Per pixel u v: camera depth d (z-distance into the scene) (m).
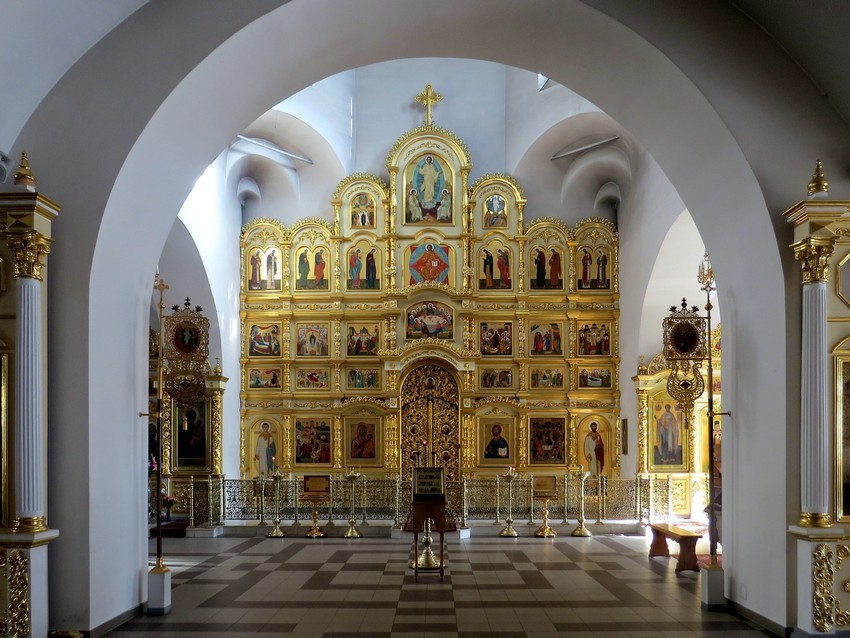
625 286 20.86
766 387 9.41
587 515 19.95
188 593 11.33
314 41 10.27
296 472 21.38
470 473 21.12
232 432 21.02
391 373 21.31
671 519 18.47
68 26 8.77
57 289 8.98
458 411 21.41
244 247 21.95
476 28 10.47
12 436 8.45
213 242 19.20
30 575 8.20
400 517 18.92
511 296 21.67
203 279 18.70
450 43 10.99
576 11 9.57
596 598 10.95
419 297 21.66
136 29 9.29
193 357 12.99
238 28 9.21
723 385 10.69
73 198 9.06
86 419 8.89
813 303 8.63
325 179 22.14
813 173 9.30
